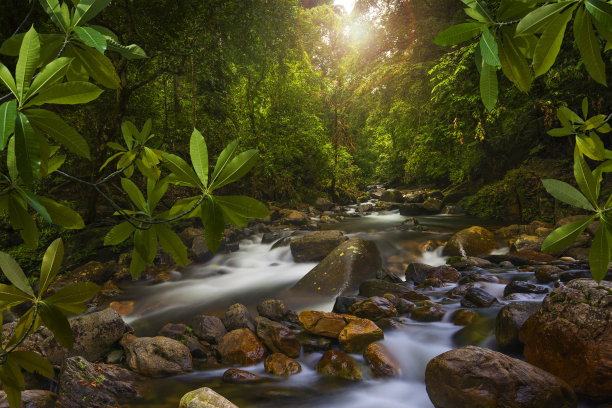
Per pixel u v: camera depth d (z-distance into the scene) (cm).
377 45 1477
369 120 1595
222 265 882
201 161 60
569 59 788
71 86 47
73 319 450
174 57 904
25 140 44
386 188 2639
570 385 288
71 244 868
